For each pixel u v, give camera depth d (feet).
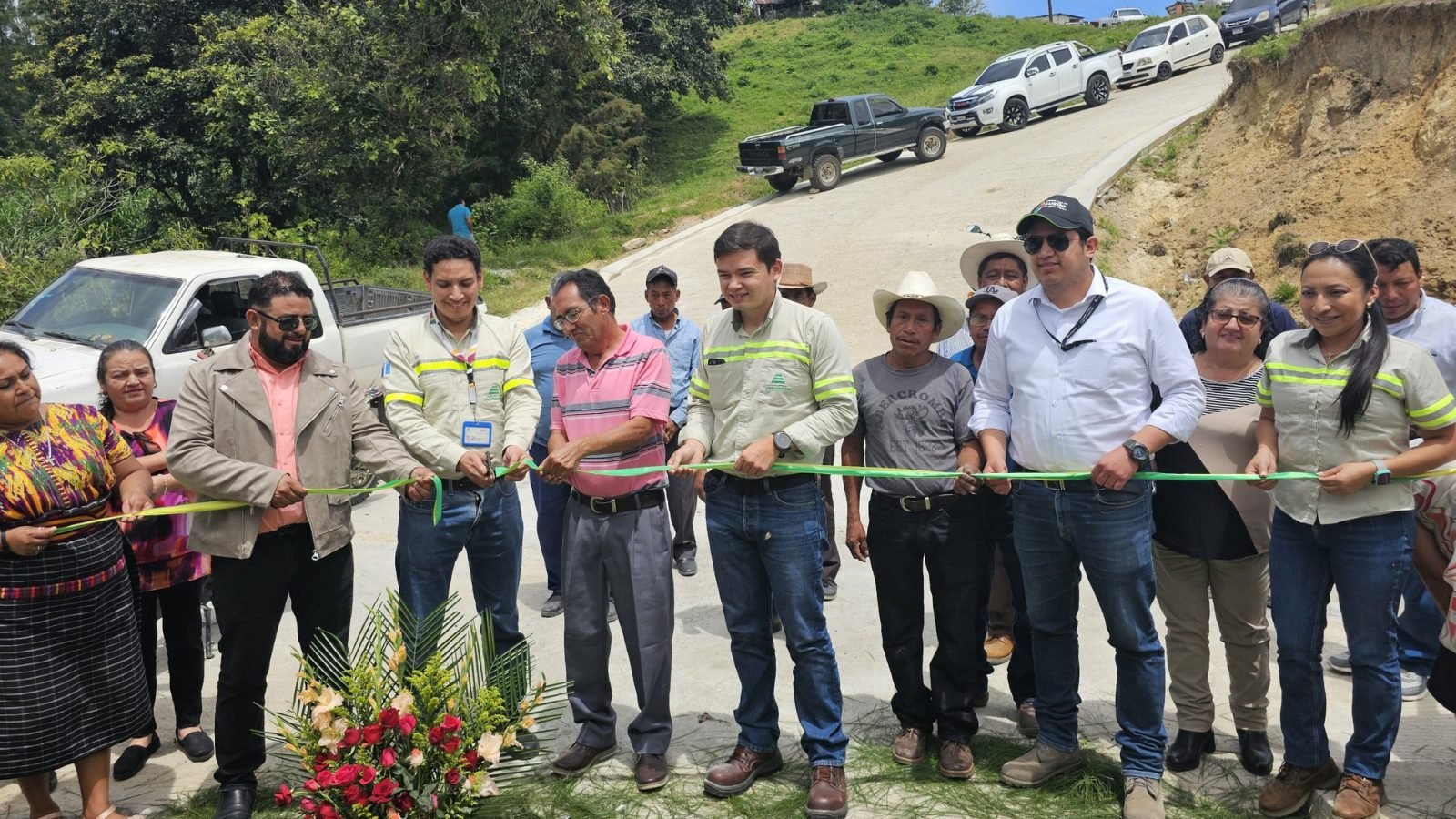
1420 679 14.84
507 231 71.10
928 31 139.44
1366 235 40.65
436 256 12.90
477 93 68.95
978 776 12.87
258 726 12.32
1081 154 62.90
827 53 133.28
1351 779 11.35
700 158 96.48
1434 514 12.34
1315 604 11.48
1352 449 11.10
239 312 24.91
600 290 12.76
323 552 12.29
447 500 13.06
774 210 68.23
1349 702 14.55
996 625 16.58
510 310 51.93
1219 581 12.63
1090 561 11.54
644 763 12.85
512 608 14.12
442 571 13.35
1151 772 11.78
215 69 66.23
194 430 11.96
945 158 74.28
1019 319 12.07
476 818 11.50
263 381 12.39
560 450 12.35
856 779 12.90
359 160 67.31
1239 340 12.52
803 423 11.84
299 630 13.07
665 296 18.88
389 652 12.92
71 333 23.61
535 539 23.58
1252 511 12.25
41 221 47.06
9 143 102.27
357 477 26.12
